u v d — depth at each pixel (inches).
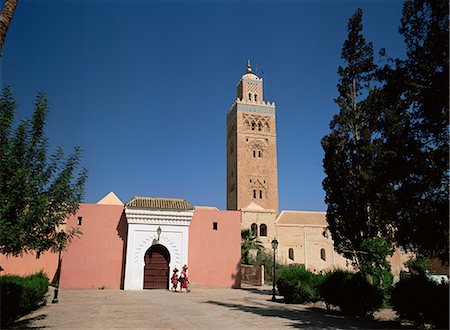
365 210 689.6
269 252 1883.6
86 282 975.6
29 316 532.7
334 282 613.6
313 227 2206.0
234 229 1110.4
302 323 488.4
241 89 2741.1
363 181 637.3
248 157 2544.3
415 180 432.8
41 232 377.7
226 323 482.3
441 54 423.5
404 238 441.4
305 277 754.2
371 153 628.4
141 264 997.8
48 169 391.9
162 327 449.7
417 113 447.8
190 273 1043.3
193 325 465.7
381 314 597.3
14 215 356.2
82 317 527.2
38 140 390.9
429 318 445.1
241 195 2463.1
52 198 384.8
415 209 421.4
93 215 1018.1
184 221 1052.5
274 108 2677.2
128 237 1002.1
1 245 353.1
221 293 935.0
